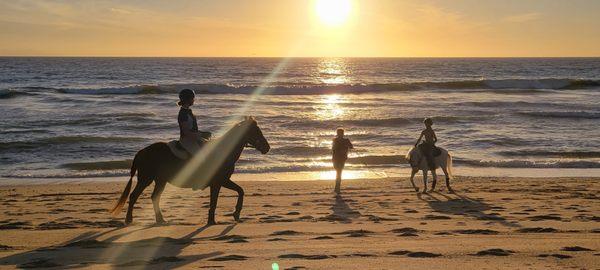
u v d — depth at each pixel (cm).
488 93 5691
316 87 5653
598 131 3250
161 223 1050
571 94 5597
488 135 3072
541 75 10319
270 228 1002
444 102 4831
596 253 727
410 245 800
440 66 16938
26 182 1892
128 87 5359
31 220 1139
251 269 645
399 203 1411
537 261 677
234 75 10388
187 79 8638
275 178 2011
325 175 2078
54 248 817
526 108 4428
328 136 3088
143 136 3008
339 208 1327
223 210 1295
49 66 15175
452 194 1580
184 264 686
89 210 1300
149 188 1731
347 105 4606
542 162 2317
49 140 2708
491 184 1794
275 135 3098
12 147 2595
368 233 939
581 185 1766
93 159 2377
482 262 672
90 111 4009
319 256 718
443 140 2920
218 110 4191
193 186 1038
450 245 796
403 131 3281
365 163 2344
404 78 9525
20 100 4622
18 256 760
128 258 739
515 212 1238
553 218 1134
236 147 1044
